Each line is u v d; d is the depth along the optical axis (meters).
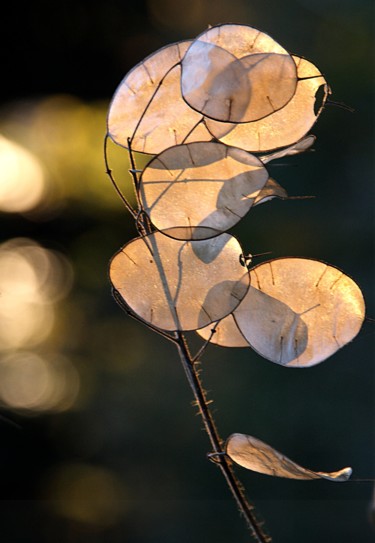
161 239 0.57
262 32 0.57
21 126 2.43
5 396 2.05
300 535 2.08
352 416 2.58
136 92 0.59
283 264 0.58
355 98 3.70
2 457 2.02
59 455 2.11
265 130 0.58
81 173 2.22
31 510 2.00
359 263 3.19
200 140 0.59
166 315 0.57
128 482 2.24
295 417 2.57
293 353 0.58
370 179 3.45
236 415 2.53
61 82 2.65
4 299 2.16
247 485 2.25
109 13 2.78
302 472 0.56
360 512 2.13
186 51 0.57
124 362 2.40
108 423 2.28
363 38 3.91
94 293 2.36
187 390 2.50
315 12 4.09
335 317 0.58
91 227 2.28
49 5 2.61
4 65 2.57
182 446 2.40
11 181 2.22
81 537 2.03
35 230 2.26
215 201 0.57
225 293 0.57
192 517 2.18
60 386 2.20
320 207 3.29
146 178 0.57
